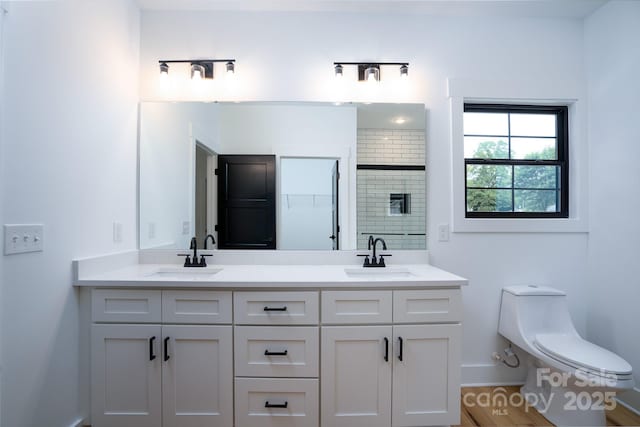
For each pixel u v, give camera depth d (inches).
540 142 80.0
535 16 78.0
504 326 74.4
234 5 74.7
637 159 67.1
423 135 77.1
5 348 42.0
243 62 76.8
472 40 77.7
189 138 76.2
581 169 77.7
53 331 50.0
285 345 55.6
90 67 58.1
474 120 80.3
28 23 44.8
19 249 43.6
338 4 74.4
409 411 56.2
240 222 76.2
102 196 61.9
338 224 76.4
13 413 43.3
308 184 76.8
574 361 56.3
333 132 77.1
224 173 76.5
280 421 55.3
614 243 71.5
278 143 76.9
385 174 76.9
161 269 68.9
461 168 76.6
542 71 78.1
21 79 43.8
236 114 76.8
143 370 55.2
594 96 76.3
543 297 70.5
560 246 77.6
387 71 77.2
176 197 75.8
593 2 72.6
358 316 55.8
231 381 55.4
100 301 55.3
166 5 74.6
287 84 76.9
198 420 55.0
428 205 76.7
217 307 55.5
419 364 56.4
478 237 76.9
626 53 68.9
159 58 76.2
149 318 55.3
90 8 57.9
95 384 55.0
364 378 55.9
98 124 60.6
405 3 73.6
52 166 49.4
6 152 41.7
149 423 55.1
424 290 56.6
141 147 75.3
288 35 76.9
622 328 69.5
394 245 76.4
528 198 80.3
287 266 73.6
